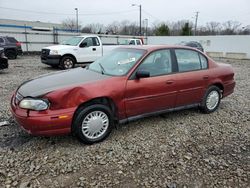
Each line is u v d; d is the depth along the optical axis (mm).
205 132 4277
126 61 4176
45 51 11992
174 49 4551
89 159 3283
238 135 4207
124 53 4496
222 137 4105
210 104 5195
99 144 3707
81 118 3504
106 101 3818
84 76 3932
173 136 4066
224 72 5301
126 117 3969
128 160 3289
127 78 3871
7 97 6152
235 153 3570
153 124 4543
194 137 4062
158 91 4180
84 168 3082
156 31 50250
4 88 7238
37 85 3607
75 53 12016
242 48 26750
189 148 3674
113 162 3232
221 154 3529
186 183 2850
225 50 28281
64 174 2947
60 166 3102
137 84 3934
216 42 29031
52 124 3281
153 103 4184
